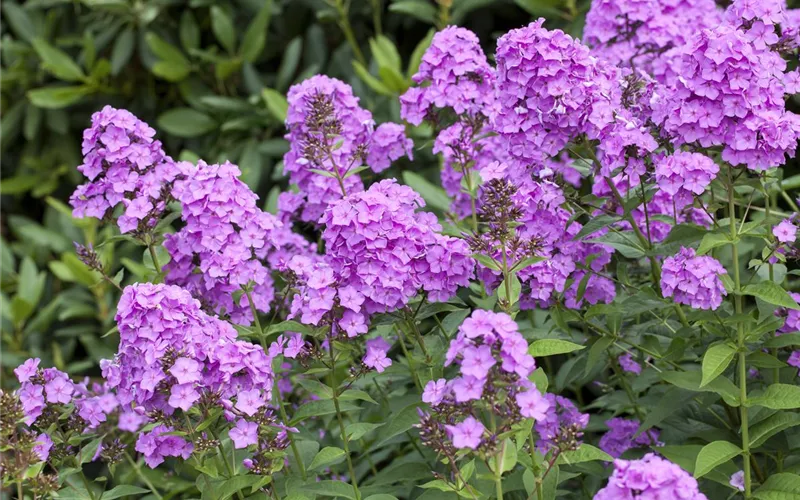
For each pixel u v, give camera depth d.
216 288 1.62
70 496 1.58
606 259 1.64
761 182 1.53
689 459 1.54
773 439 1.58
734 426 1.62
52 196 2.51
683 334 1.57
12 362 2.16
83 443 1.68
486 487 1.53
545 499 1.50
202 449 1.49
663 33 1.73
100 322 2.31
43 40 2.26
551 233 1.59
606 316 1.62
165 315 1.47
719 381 1.53
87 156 1.61
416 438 1.68
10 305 2.20
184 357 1.47
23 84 2.40
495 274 1.58
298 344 1.53
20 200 2.62
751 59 1.47
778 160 1.49
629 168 1.55
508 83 1.56
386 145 1.71
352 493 1.53
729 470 1.58
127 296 1.48
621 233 1.63
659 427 1.67
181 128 2.19
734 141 1.49
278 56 2.39
